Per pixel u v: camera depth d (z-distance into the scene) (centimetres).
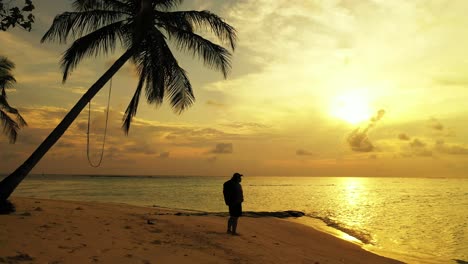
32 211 1138
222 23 1348
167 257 716
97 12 1328
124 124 1495
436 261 1170
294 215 2262
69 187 6875
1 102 2608
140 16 1243
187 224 1224
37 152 1088
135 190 6550
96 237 817
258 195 5522
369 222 2212
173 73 1386
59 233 808
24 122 2805
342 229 1836
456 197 5188
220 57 1393
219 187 8525
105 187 7550
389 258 1137
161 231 1019
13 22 722
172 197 4578
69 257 623
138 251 735
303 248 1082
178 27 1356
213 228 1195
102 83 1194
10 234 733
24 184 7856
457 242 1570
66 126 1123
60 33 1291
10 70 2512
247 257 809
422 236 1720
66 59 1298
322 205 3581
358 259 1041
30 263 562
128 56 1245
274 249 959
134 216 1299
